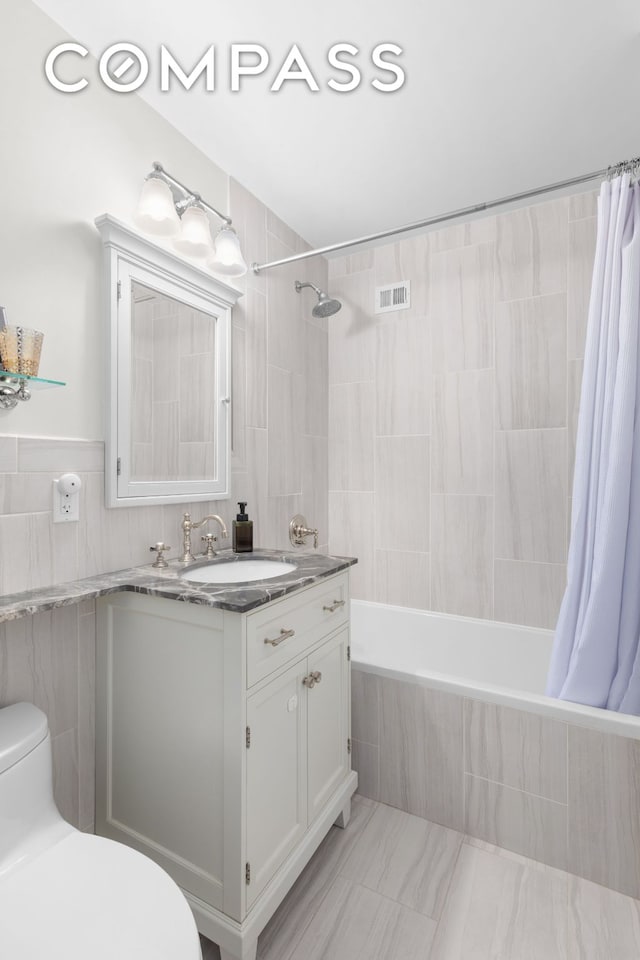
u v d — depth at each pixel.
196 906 1.10
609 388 1.41
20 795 0.93
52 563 1.23
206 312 1.72
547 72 1.43
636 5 1.22
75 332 1.29
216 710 1.09
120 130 1.43
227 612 1.07
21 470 1.16
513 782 1.46
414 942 1.19
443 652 2.34
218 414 1.78
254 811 1.10
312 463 2.51
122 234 1.37
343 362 2.63
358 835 1.54
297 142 1.73
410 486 2.46
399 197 2.08
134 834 1.25
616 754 1.32
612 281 1.43
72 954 0.68
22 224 1.17
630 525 1.37
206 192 1.78
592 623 1.38
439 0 1.22
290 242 2.31
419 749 1.61
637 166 1.45
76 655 1.29
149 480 1.50
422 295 2.42
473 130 1.68
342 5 1.25
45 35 1.23
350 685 1.63
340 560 1.58
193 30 1.31
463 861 1.43
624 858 1.32
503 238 2.22
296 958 1.15
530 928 1.22
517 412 2.20
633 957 1.15
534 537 2.17
